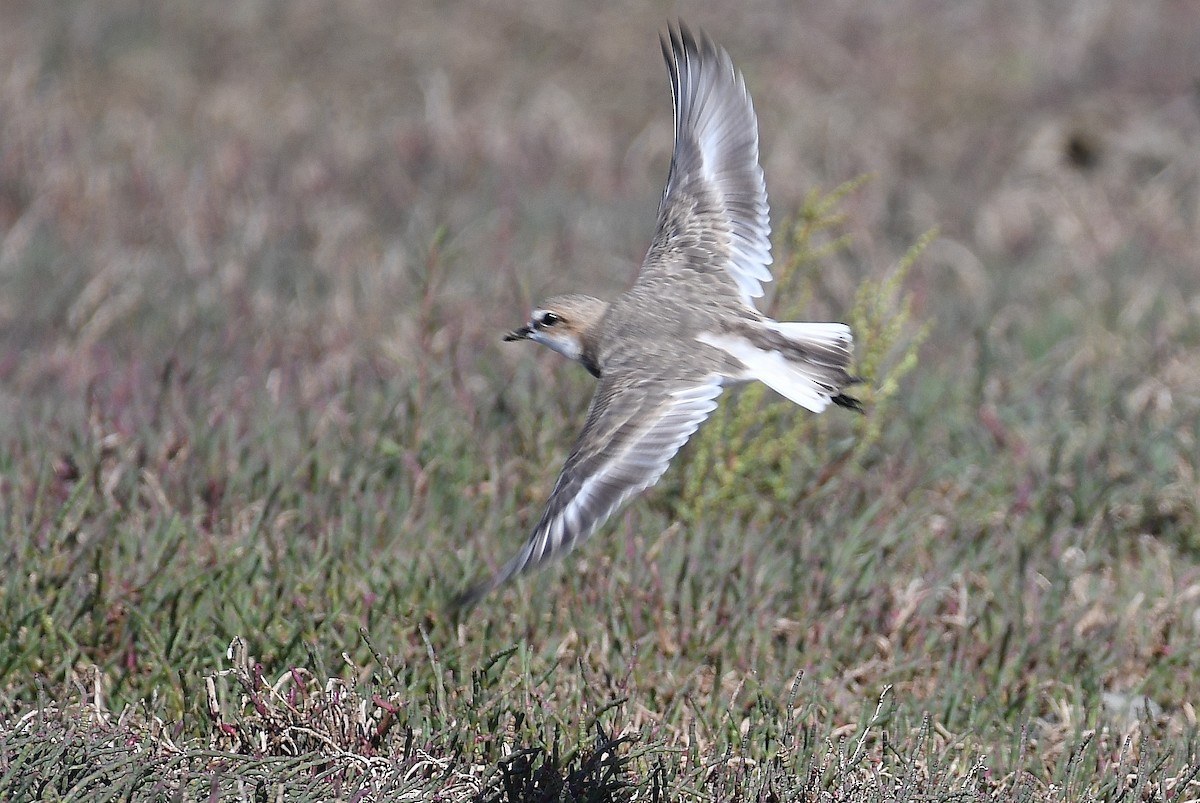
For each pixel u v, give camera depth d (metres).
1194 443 12.73
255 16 23.45
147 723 9.02
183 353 14.19
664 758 8.88
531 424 12.30
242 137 19.89
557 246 16.97
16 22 22.97
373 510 11.06
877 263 17.14
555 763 8.52
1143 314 15.65
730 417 11.88
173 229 17.31
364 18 23.67
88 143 19.34
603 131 21.00
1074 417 13.41
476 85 22.05
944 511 12.16
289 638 9.75
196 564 10.27
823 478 12.12
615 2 24.19
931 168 19.86
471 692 9.33
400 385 13.11
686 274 9.34
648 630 10.35
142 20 23.08
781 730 9.23
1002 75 22.38
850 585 10.74
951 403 13.56
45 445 11.77
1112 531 11.88
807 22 23.52
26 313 15.21
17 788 7.71
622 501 7.73
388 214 17.84
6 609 9.80
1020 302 16.19
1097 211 18.59
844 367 8.62
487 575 10.53
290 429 12.45
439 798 8.20
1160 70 21.28
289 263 16.44
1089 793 8.77
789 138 20.34
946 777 8.65
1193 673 10.36
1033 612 10.80
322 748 8.70
